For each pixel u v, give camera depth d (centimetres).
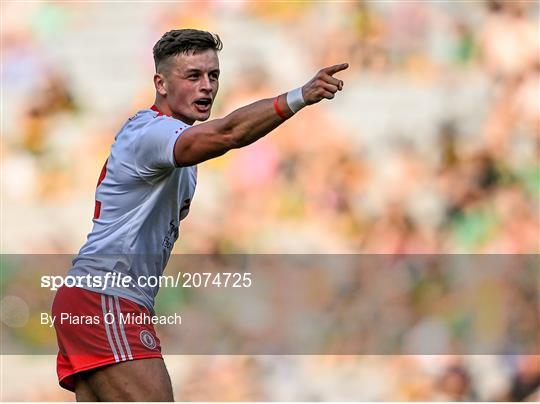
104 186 1327
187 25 3156
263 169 2889
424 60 3103
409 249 2725
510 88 3045
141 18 3173
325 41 3116
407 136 2986
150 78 3109
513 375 2498
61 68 3094
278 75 3077
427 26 3136
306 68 3088
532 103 3009
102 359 1298
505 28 3108
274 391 2494
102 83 3091
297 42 3120
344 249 2753
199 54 1352
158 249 1348
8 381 2525
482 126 2988
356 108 3031
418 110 3030
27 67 3081
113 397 1302
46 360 2573
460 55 3103
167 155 1223
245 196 2853
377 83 3078
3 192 2917
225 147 1193
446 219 2800
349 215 2822
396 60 3102
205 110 1363
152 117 1315
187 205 1409
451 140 2958
